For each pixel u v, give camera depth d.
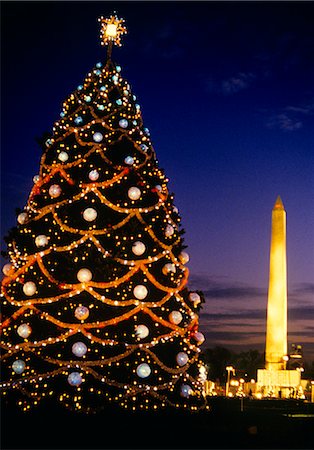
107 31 22.50
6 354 18.98
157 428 17.34
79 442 15.31
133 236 19.69
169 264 20.02
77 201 19.84
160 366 19.19
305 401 38.09
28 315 19.03
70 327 18.41
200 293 21.17
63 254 19.30
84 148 20.61
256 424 19.33
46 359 18.39
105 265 19.08
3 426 17.11
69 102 21.53
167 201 21.23
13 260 19.95
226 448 15.18
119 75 21.92
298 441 16.53
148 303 19.27
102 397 18.39
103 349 18.56
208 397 34.38
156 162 21.66
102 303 18.91
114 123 21.00
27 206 20.59
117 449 14.63
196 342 20.64
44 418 18.06
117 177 20.05
